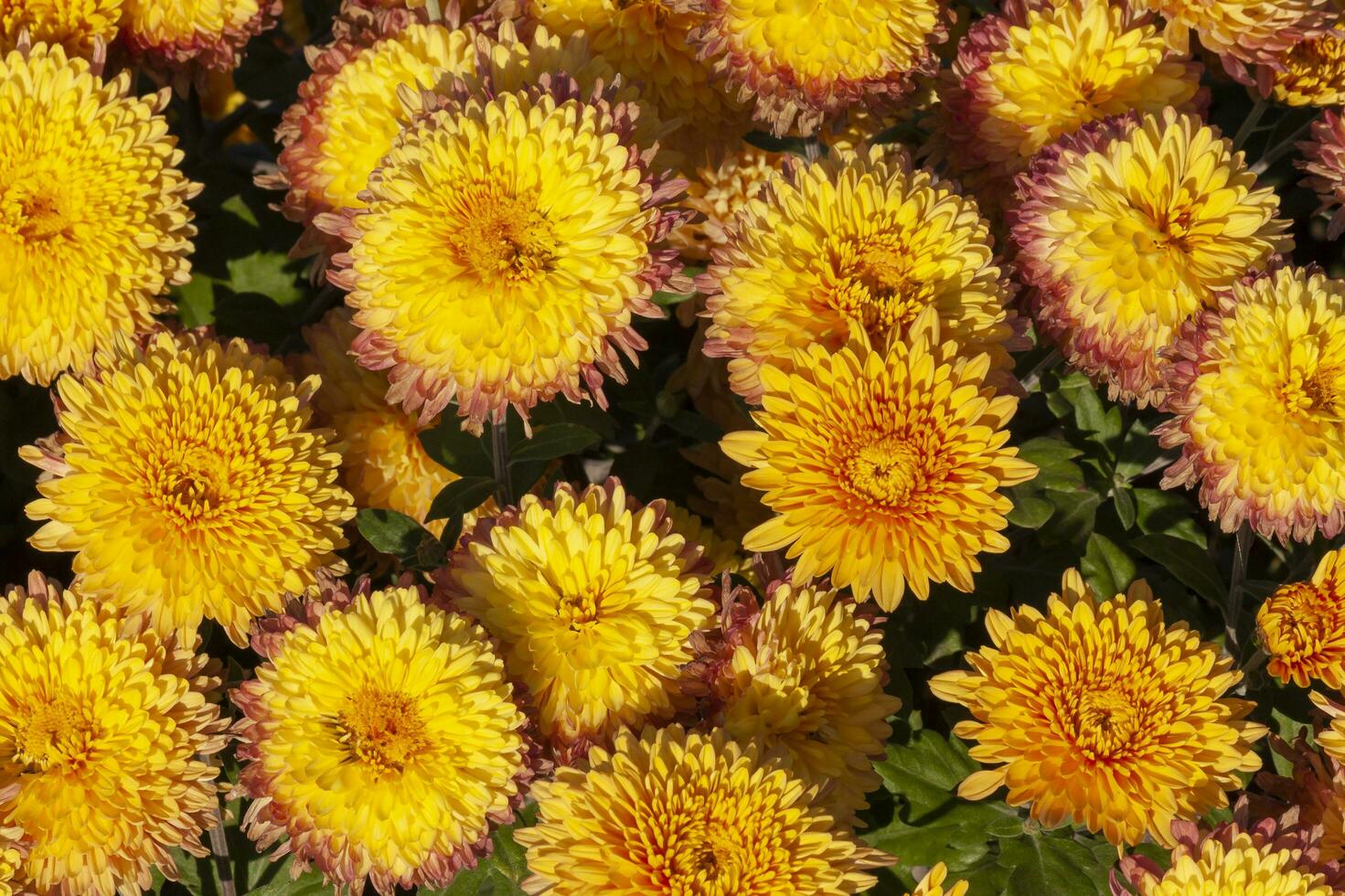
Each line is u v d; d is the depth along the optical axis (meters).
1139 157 0.66
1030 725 0.64
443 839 0.63
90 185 0.67
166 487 0.64
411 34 0.69
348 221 0.65
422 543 0.67
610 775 0.62
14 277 0.67
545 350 0.64
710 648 0.65
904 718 0.69
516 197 0.64
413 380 0.65
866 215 0.65
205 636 0.68
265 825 0.64
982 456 0.64
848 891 0.62
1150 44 0.68
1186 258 0.66
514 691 0.64
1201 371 0.65
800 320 0.65
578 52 0.67
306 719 0.63
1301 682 0.64
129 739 0.65
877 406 0.64
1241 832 0.63
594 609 0.64
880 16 0.67
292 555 0.65
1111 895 0.64
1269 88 0.69
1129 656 0.63
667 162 0.68
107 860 0.65
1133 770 0.63
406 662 0.63
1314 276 0.65
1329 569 0.64
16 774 0.65
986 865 0.68
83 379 0.66
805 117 0.69
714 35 0.68
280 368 0.68
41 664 0.65
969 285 0.65
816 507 0.64
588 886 0.62
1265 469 0.65
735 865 0.62
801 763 0.64
